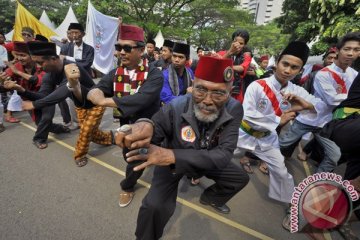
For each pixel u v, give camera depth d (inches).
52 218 97.0
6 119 195.8
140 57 99.3
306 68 238.5
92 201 108.7
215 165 59.7
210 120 61.9
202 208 110.3
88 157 148.8
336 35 252.5
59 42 312.7
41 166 134.3
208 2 839.7
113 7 652.1
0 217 95.5
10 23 1122.7
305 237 98.1
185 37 737.0
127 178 102.9
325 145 92.2
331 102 131.2
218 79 57.4
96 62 334.3
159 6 768.9
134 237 91.0
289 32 444.5
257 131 103.8
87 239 88.7
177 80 127.6
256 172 148.8
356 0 238.1
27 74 151.0
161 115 69.3
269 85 101.0
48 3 1226.0
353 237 83.9
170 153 54.9
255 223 104.4
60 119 213.9
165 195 70.6
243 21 978.1
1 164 133.0
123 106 91.4
